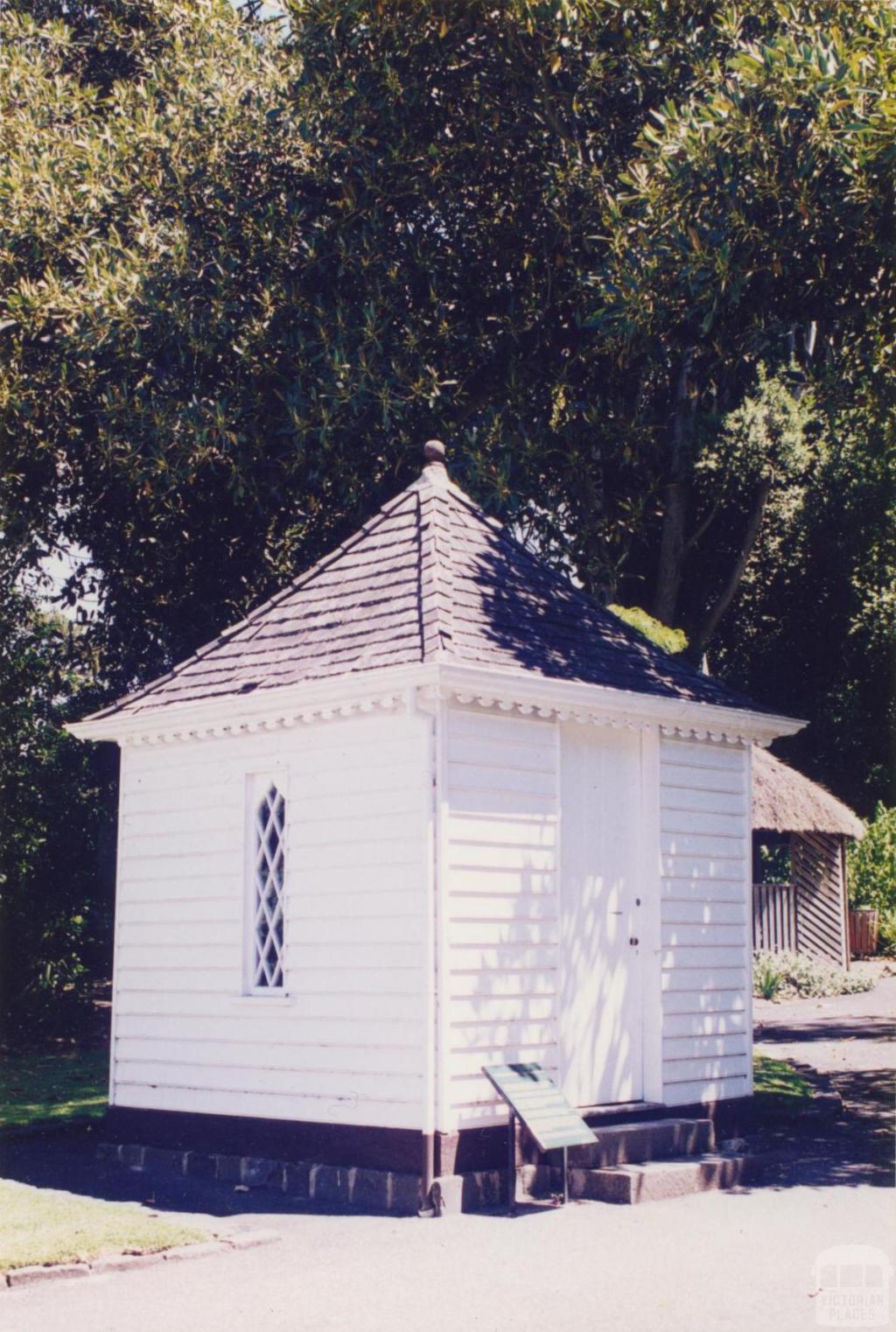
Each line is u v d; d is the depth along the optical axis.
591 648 11.82
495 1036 10.09
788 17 16.48
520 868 10.45
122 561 21.86
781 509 25.14
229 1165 10.94
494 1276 7.91
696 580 25.97
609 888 11.42
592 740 11.51
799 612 31.47
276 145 19.75
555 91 18.73
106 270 18.94
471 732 10.24
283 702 10.80
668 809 11.86
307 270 19.69
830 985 25.92
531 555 12.60
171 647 22.39
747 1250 8.47
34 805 19.91
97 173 19.67
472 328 20.09
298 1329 6.91
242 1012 11.10
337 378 18.48
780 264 15.67
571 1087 10.73
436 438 19.20
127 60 22.83
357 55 19.00
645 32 18.42
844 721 33.12
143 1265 8.22
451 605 10.77
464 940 9.95
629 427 19.67
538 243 19.88
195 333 18.94
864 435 22.73
